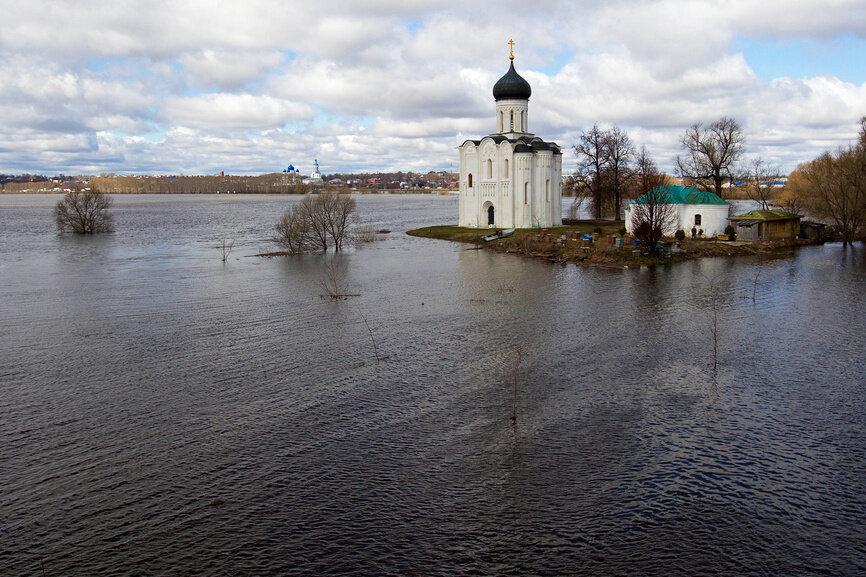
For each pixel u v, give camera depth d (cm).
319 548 1739
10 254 7969
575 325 3881
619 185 10450
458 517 1869
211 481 2061
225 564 1675
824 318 3978
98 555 1706
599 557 1697
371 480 2066
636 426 2441
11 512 1889
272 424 2475
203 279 5775
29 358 3281
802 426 2433
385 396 2752
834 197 7969
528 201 9512
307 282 5562
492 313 4234
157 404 2666
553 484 2036
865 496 1961
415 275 5903
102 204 11294
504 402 2681
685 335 3634
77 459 2194
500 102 9812
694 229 7994
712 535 1783
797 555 1702
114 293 5084
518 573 1642
